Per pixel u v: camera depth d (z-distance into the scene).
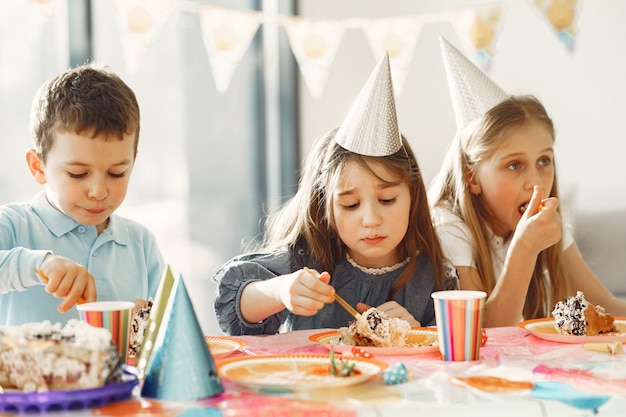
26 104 2.56
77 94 1.26
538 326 1.21
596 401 0.75
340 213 1.37
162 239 2.93
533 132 1.70
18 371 0.75
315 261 1.45
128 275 1.46
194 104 2.99
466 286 1.65
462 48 3.04
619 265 2.69
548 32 2.94
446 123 3.08
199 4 2.02
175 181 2.95
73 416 0.71
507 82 3.01
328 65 2.30
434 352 1.02
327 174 1.39
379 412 0.71
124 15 1.88
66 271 1.01
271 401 0.75
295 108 3.21
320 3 3.17
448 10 3.05
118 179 1.30
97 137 1.25
